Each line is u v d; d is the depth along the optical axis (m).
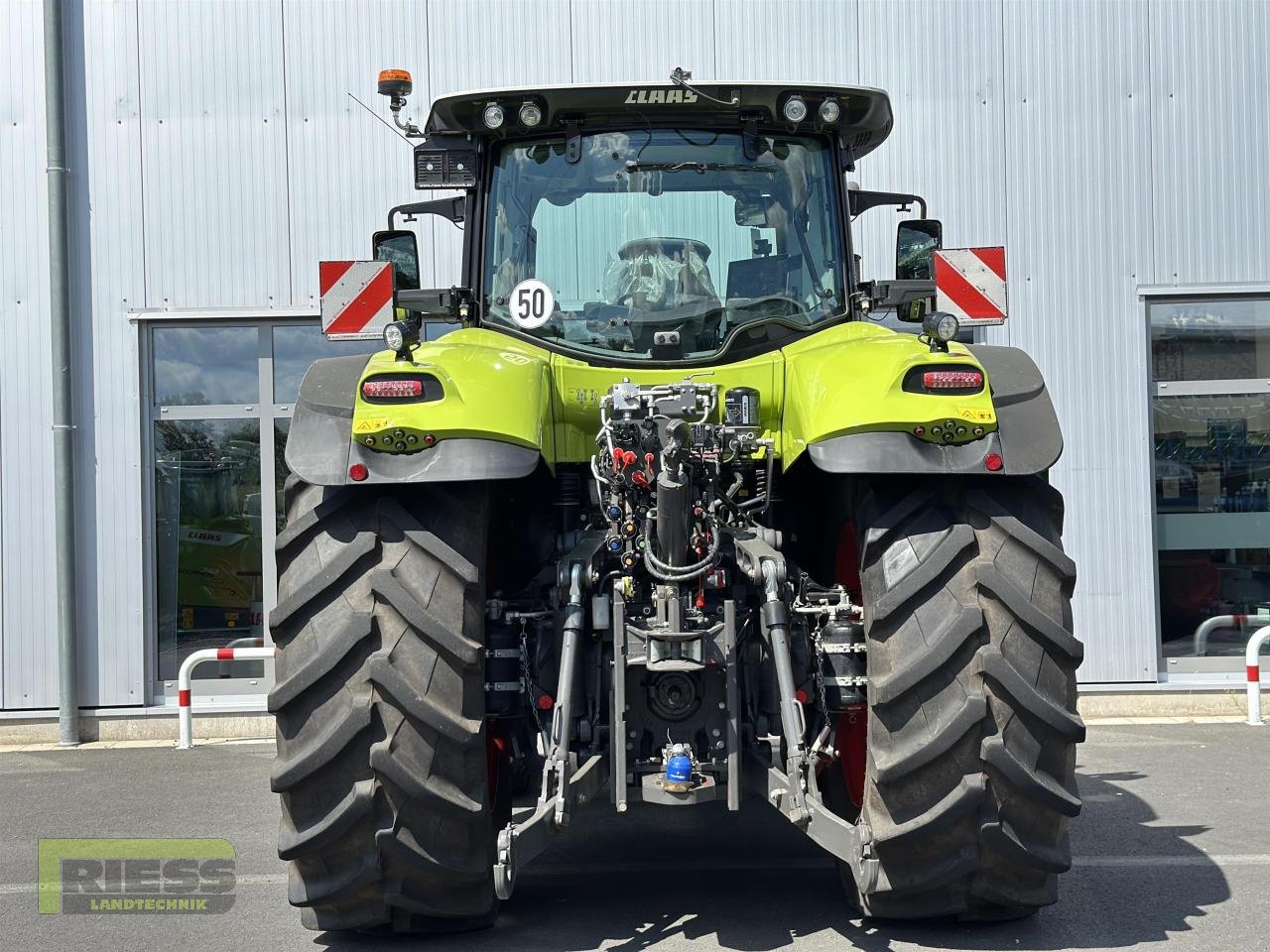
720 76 8.15
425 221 8.16
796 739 3.17
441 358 3.42
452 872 3.21
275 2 8.16
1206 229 8.14
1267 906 3.83
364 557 3.21
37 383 8.07
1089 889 4.04
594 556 3.45
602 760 3.41
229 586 8.32
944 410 3.12
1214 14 8.12
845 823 3.13
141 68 8.13
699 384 3.57
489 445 3.14
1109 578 8.08
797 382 3.63
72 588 7.94
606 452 3.50
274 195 8.17
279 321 8.27
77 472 8.09
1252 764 6.30
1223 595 8.30
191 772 6.77
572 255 4.07
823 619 3.52
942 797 3.12
